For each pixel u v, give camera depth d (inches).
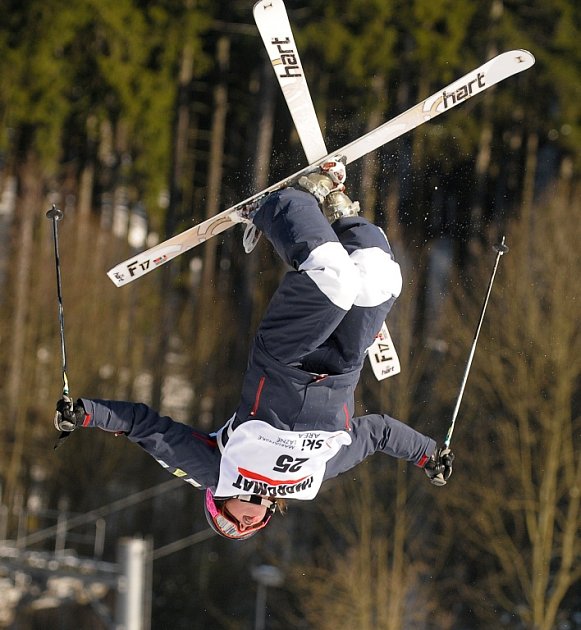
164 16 2736.2
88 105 2763.3
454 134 2409.0
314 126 478.3
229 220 476.7
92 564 1307.8
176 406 2532.0
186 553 2365.9
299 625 2100.1
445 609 2084.2
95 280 2482.8
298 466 439.2
